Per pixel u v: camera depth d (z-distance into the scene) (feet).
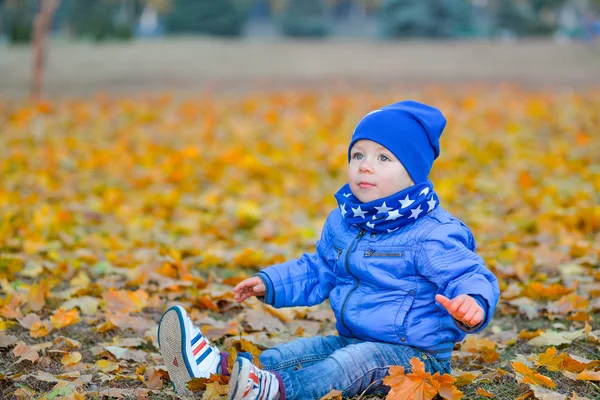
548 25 123.44
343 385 8.02
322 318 11.71
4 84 53.42
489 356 9.86
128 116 37.93
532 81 54.95
